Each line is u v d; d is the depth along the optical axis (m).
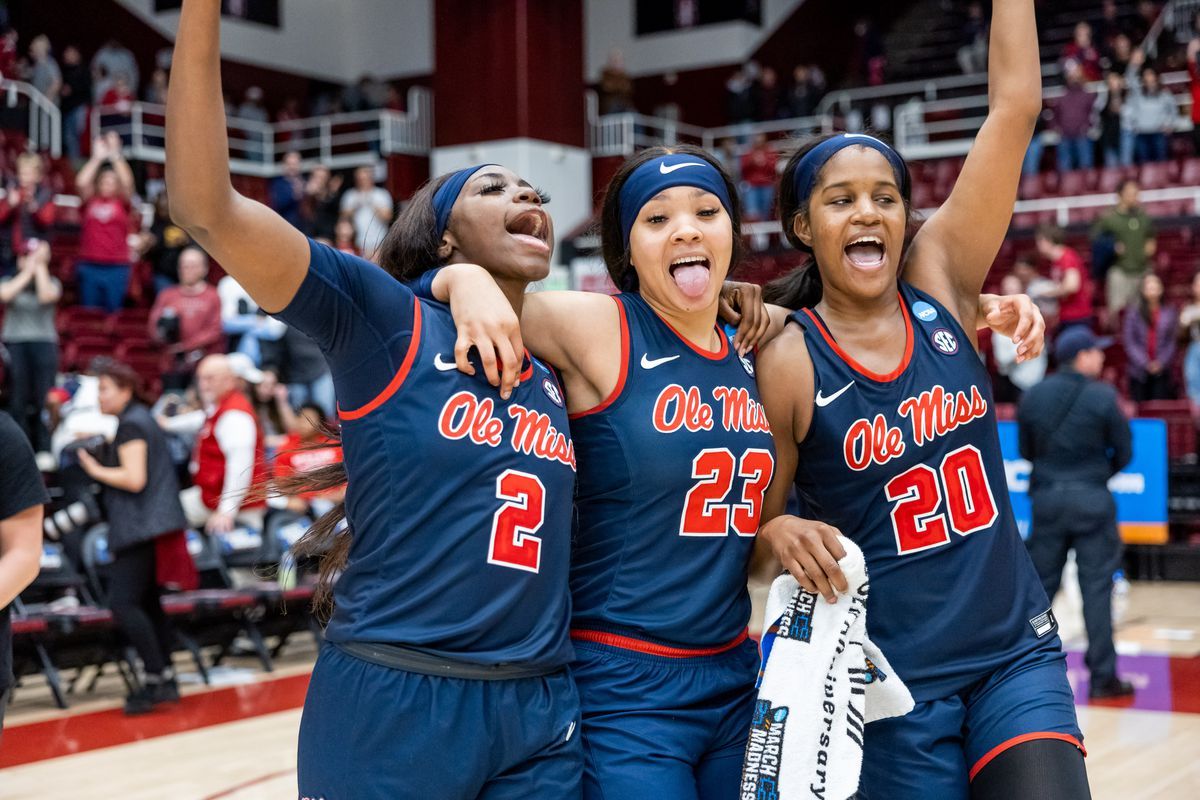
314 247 2.14
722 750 2.49
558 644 2.27
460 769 2.17
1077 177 14.53
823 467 2.57
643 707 2.37
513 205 2.37
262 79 20.58
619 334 2.42
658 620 2.38
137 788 5.00
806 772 2.36
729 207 2.52
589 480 2.42
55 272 13.00
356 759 2.18
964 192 2.70
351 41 21.81
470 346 2.23
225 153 2.02
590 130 17.28
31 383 9.66
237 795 4.88
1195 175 13.99
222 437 7.11
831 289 2.61
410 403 2.21
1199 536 10.62
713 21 21.00
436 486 2.20
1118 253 11.84
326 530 2.58
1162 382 11.09
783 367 2.57
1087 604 6.29
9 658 2.82
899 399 2.53
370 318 2.20
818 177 2.58
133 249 12.66
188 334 10.56
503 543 2.20
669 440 2.37
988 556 2.54
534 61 15.98
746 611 2.52
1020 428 6.41
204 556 7.64
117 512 6.31
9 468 2.82
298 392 9.92
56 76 16.06
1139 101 14.40
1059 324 11.05
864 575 2.39
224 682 7.32
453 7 16.11
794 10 21.73
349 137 17.45
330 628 2.28
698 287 2.40
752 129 17.77
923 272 2.71
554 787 2.27
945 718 2.50
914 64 20.36
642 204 2.45
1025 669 2.52
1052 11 19.47
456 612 2.18
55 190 14.73
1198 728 5.64
